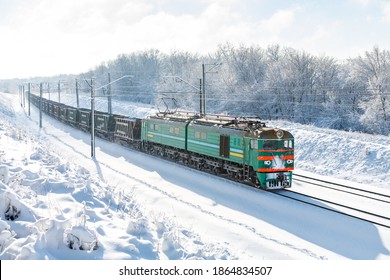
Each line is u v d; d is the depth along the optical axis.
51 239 8.49
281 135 21.92
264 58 74.56
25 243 8.31
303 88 59.59
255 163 21.95
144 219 11.96
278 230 16.06
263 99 61.50
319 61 63.69
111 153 36.97
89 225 10.10
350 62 63.66
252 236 14.96
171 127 32.03
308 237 15.30
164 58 117.38
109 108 56.97
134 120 38.75
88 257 8.51
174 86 77.94
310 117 57.69
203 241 13.27
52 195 12.13
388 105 47.09
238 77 67.94
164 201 19.69
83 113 54.53
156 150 35.69
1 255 7.97
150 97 102.75
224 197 20.81
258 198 20.36
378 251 13.86
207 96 67.31
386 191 22.97
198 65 76.94
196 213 17.59
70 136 50.12
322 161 31.73
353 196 21.25
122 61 119.19
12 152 18.14
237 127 24.22
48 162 17.42
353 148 31.05
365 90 54.38
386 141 31.92
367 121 48.12
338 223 16.55
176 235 11.70
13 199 9.64
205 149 27.22
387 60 56.38
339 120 54.03
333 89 58.84
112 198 13.75
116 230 10.52
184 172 27.22
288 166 22.22
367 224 16.30
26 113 92.44
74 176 15.77
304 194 21.09
